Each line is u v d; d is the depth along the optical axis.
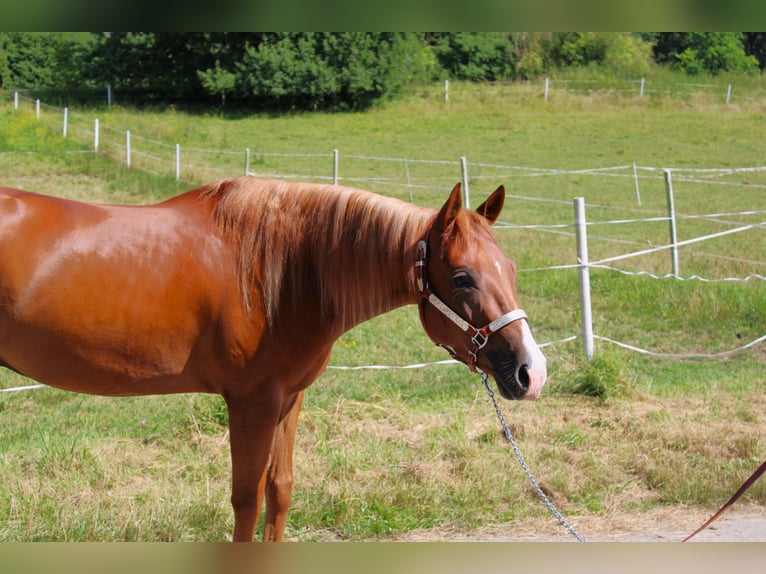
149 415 6.20
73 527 4.15
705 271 10.79
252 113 30.98
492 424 5.88
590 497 4.84
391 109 30.77
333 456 5.11
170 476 4.93
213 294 3.48
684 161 20.80
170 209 3.64
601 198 17.03
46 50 35.16
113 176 17.11
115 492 4.65
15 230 3.40
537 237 13.18
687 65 35.16
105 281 3.41
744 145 22.73
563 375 6.84
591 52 34.62
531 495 4.85
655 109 28.58
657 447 5.46
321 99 31.31
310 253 3.58
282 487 3.83
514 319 3.28
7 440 5.64
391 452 5.27
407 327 8.61
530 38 34.81
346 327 3.65
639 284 9.88
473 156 21.89
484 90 32.16
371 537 4.37
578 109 28.92
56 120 23.33
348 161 21.09
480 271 3.31
